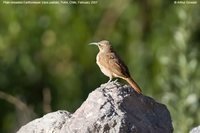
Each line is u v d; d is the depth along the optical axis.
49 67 24.75
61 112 12.70
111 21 24.95
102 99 11.99
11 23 24.16
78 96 24.50
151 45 24.05
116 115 11.73
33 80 24.59
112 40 24.72
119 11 25.08
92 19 24.75
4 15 24.19
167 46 23.27
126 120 11.70
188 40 19.34
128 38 24.73
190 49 19.25
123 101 12.02
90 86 24.61
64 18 24.36
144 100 12.26
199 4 21.91
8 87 24.41
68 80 24.61
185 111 18.41
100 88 12.35
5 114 23.83
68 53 24.61
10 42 24.33
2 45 24.31
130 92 12.29
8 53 24.39
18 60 24.47
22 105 20.00
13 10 24.11
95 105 11.92
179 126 18.19
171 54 19.80
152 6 24.80
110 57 14.77
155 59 23.67
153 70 23.62
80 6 24.52
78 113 11.98
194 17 21.69
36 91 24.61
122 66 14.57
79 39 24.61
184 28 19.62
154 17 24.67
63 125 12.20
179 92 18.77
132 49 24.45
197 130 12.79
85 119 11.80
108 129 11.62
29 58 24.44
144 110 12.16
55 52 24.61
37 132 12.48
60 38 24.52
